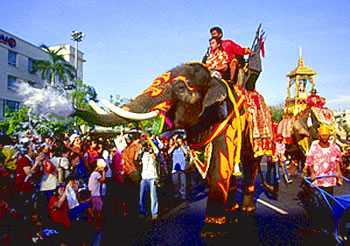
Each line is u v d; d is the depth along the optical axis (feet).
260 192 27.40
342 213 14.46
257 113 18.10
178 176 26.45
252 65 19.07
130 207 23.03
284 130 40.47
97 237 15.61
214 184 14.75
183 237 15.38
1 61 94.53
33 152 16.90
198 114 14.06
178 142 26.78
